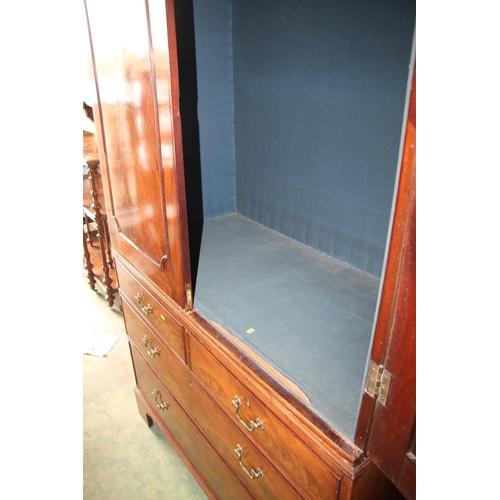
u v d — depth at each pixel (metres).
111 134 1.15
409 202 0.47
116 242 1.41
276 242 1.57
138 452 1.65
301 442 0.78
